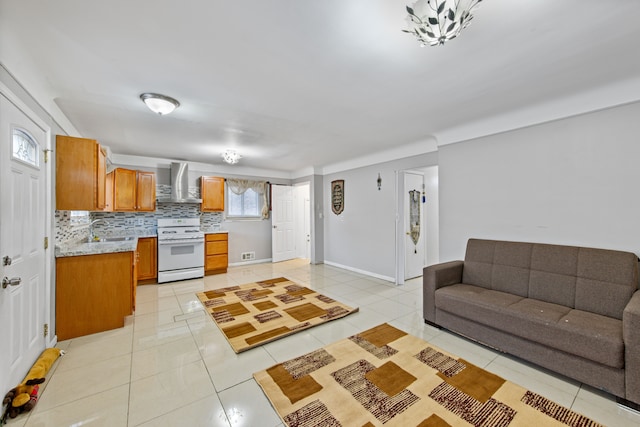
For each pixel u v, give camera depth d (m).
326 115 2.88
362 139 3.83
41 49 1.68
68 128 2.90
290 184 6.86
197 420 1.58
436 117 2.96
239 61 1.84
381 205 4.77
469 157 3.24
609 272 2.15
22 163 1.82
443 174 3.50
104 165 3.04
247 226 6.19
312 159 5.28
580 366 1.84
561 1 1.32
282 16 1.40
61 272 2.52
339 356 2.26
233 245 6.00
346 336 2.63
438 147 3.56
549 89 2.31
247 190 6.22
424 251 5.20
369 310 3.32
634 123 2.17
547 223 2.64
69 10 1.35
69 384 1.90
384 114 2.86
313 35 1.57
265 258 6.46
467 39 1.62
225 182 5.82
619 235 2.25
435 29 1.25
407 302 3.61
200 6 1.33
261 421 1.57
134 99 2.43
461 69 1.97
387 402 1.71
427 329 2.78
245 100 2.48
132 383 1.92
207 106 2.61
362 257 5.20
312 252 6.17
